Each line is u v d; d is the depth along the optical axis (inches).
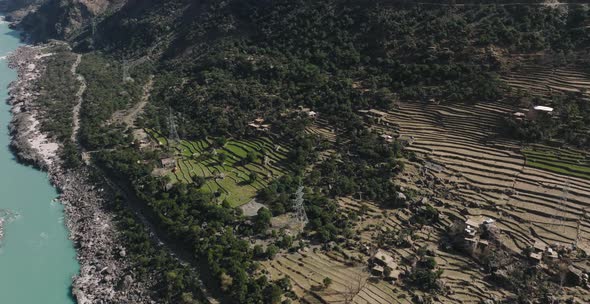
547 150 4601.4
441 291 3592.5
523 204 4180.6
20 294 4104.3
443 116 5241.1
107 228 4773.6
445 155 4830.2
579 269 3590.1
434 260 3794.3
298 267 3900.1
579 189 4178.2
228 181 5054.1
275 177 5019.7
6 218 5064.0
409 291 3629.4
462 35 5821.9
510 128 4849.9
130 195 5147.6
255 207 4613.7
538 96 5004.9
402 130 5216.5
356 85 5964.6
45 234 4842.5
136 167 5270.7
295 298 3604.8
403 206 4424.2
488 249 3841.0
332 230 4212.6
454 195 4399.6
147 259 4234.7
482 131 4972.9
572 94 4909.0
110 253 4463.6
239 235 4288.9
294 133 5492.1
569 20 5570.9
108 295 4008.4
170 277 3927.2
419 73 5708.7
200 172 5251.0
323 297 3590.1
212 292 3804.1
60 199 5398.6
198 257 4121.6
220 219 4402.1
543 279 3582.7
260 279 3693.4
